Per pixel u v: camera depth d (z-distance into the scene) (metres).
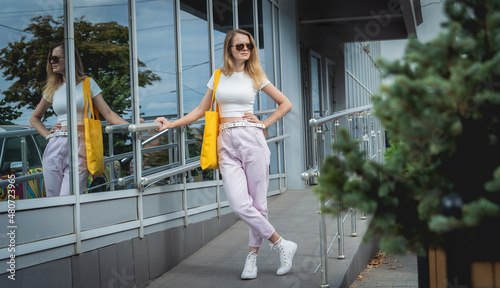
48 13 3.48
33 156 3.25
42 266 3.22
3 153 3.02
